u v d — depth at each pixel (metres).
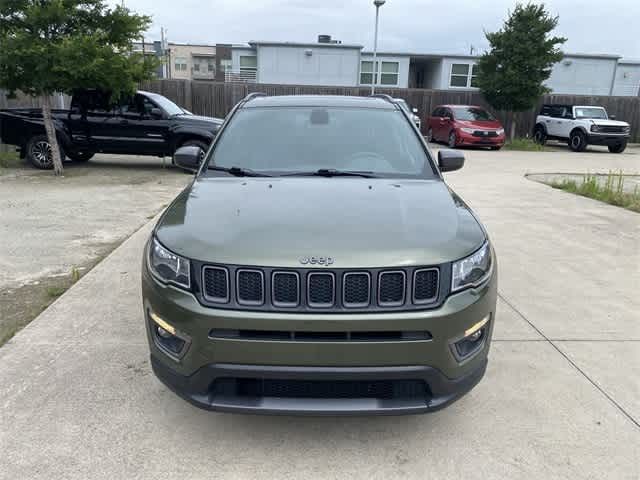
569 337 3.97
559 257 5.95
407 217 2.71
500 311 4.43
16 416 2.85
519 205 8.88
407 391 2.45
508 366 3.52
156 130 11.45
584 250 6.25
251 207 2.79
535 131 24.19
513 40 22.20
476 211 8.33
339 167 3.48
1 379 3.19
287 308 2.33
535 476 2.50
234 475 2.47
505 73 22.52
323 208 2.77
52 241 6.09
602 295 4.84
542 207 8.73
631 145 25.16
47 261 5.38
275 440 2.73
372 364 2.33
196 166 3.94
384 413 2.38
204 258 2.40
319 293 2.34
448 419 2.93
